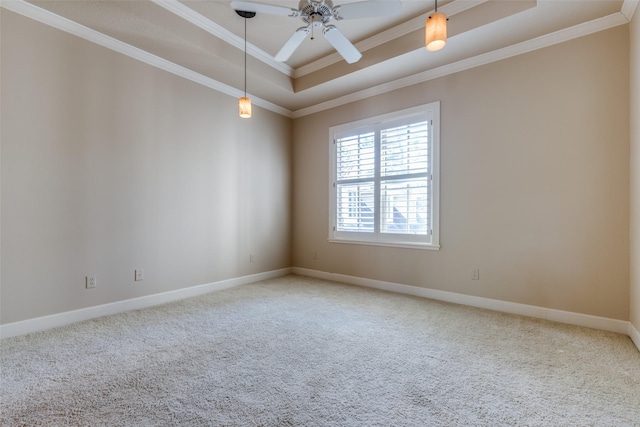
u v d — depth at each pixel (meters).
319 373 1.81
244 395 1.58
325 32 2.39
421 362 1.95
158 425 1.35
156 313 2.89
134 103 3.03
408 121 3.66
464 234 3.23
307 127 4.71
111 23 2.60
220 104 3.83
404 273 3.69
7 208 2.30
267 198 4.50
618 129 2.44
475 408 1.48
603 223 2.51
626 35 2.41
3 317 2.28
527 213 2.86
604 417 1.42
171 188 3.34
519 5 2.41
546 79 2.75
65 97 2.58
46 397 1.54
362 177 4.09
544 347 2.17
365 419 1.40
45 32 2.47
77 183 2.65
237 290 3.80
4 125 2.28
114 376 1.75
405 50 3.06
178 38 2.82
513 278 2.93
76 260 2.64
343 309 3.04
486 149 3.08
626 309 2.41
